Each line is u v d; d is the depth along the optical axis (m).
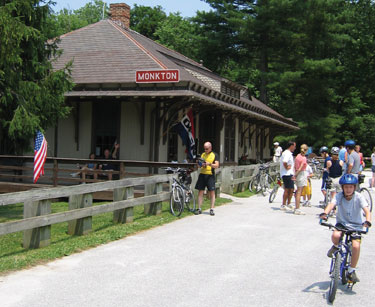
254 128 29.02
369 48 46.72
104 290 5.60
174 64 19.42
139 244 8.21
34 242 7.71
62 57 19.50
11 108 12.98
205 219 11.06
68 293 5.46
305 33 37.28
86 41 20.55
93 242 8.16
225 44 38.50
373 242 9.04
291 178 12.73
